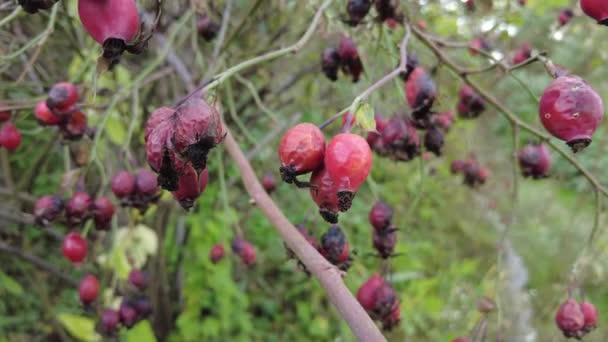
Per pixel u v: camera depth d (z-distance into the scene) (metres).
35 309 3.28
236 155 1.41
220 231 3.09
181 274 3.26
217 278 3.14
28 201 2.79
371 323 0.92
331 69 1.75
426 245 4.41
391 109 1.82
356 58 1.73
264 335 3.69
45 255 3.33
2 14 2.27
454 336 3.51
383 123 1.68
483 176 2.81
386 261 1.51
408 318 3.29
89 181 2.52
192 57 2.97
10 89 2.29
